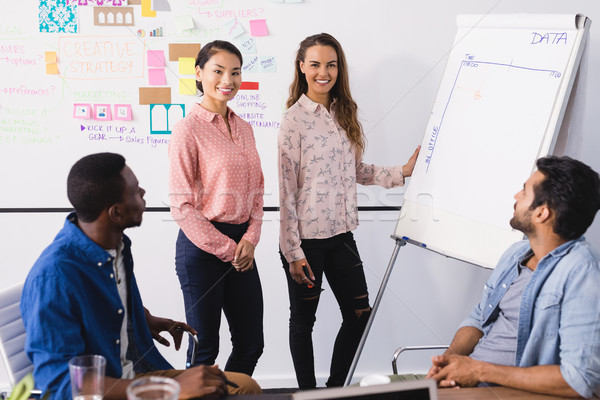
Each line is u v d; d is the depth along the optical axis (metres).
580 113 2.31
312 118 2.51
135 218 1.56
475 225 2.35
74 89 2.77
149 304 2.90
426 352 3.03
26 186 2.81
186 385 1.33
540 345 1.50
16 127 2.78
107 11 2.74
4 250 2.83
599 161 2.90
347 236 2.63
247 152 2.39
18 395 1.10
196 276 2.33
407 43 2.83
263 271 2.92
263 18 2.79
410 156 2.91
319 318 2.97
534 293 1.51
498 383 1.43
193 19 2.77
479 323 1.81
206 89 2.35
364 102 2.87
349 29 2.81
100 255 1.50
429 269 2.98
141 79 2.79
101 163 1.50
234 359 2.48
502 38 2.41
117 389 1.35
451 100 2.52
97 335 1.48
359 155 2.71
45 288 1.39
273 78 2.82
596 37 2.84
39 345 1.36
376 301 2.66
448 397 1.33
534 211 1.51
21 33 2.73
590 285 1.43
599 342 1.40
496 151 2.33
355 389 1.09
